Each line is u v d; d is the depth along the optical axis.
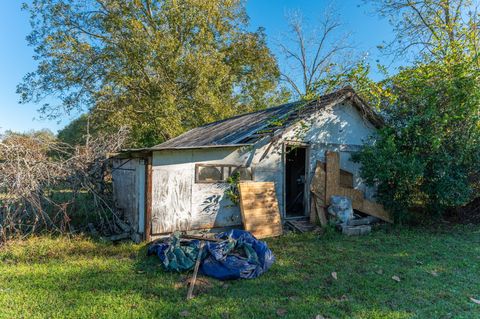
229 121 13.34
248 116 12.37
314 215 8.77
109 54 18.42
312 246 6.79
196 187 7.39
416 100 8.80
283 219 8.70
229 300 4.06
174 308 3.82
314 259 5.85
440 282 4.76
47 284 4.52
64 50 18.41
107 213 7.80
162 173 6.98
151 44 17.78
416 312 3.80
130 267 5.29
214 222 7.59
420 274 5.09
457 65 8.48
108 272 5.05
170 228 7.02
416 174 8.15
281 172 8.73
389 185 8.92
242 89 25.27
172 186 7.08
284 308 3.86
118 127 17.73
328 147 9.38
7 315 3.62
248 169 8.19
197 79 18.95
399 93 9.27
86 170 7.74
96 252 6.08
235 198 7.79
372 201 9.56
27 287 4.42
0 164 6.52
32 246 6.11
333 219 8.52
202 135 12.31
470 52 9.23
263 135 8.23
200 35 19.80
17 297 4.08
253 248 5.34
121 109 18.48
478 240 7.31
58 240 6.54
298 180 11.59
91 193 7.73
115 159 8.49
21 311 3.73
